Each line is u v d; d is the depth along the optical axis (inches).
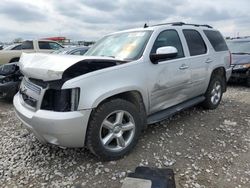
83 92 126.5
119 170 134.7
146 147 159.0
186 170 134.6
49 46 533.3
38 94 131.6
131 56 160.2
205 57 210.8
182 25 202.7
